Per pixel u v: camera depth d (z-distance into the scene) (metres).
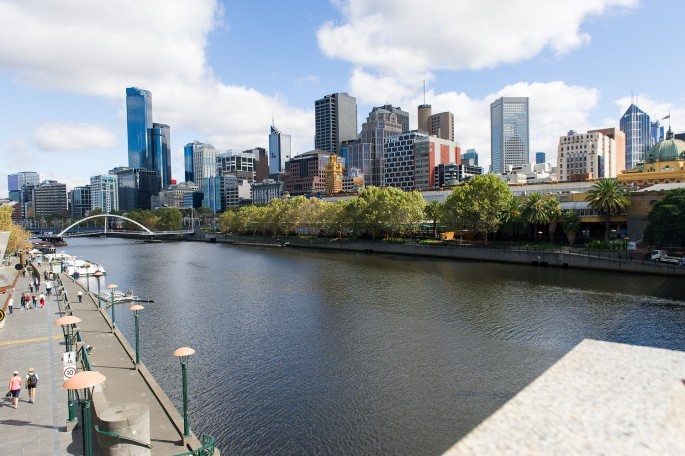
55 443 24.11
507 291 69.12
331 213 164.38
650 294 65.00
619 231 110.00
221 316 56.91
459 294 67.69
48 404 29.08
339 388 34.50
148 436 22.62
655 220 82.88
